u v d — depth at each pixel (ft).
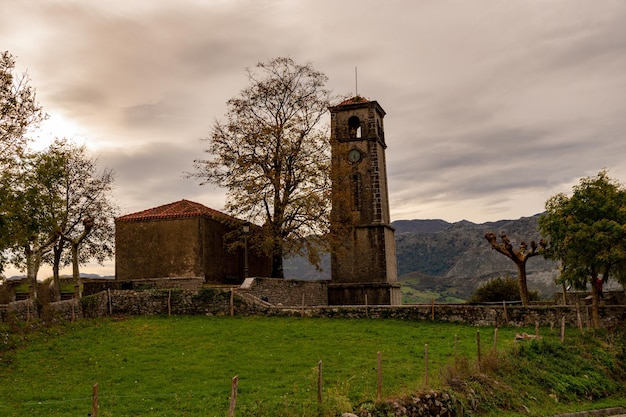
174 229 165.27
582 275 125.49
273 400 64.80
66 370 85.81
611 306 125.29
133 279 165.07
